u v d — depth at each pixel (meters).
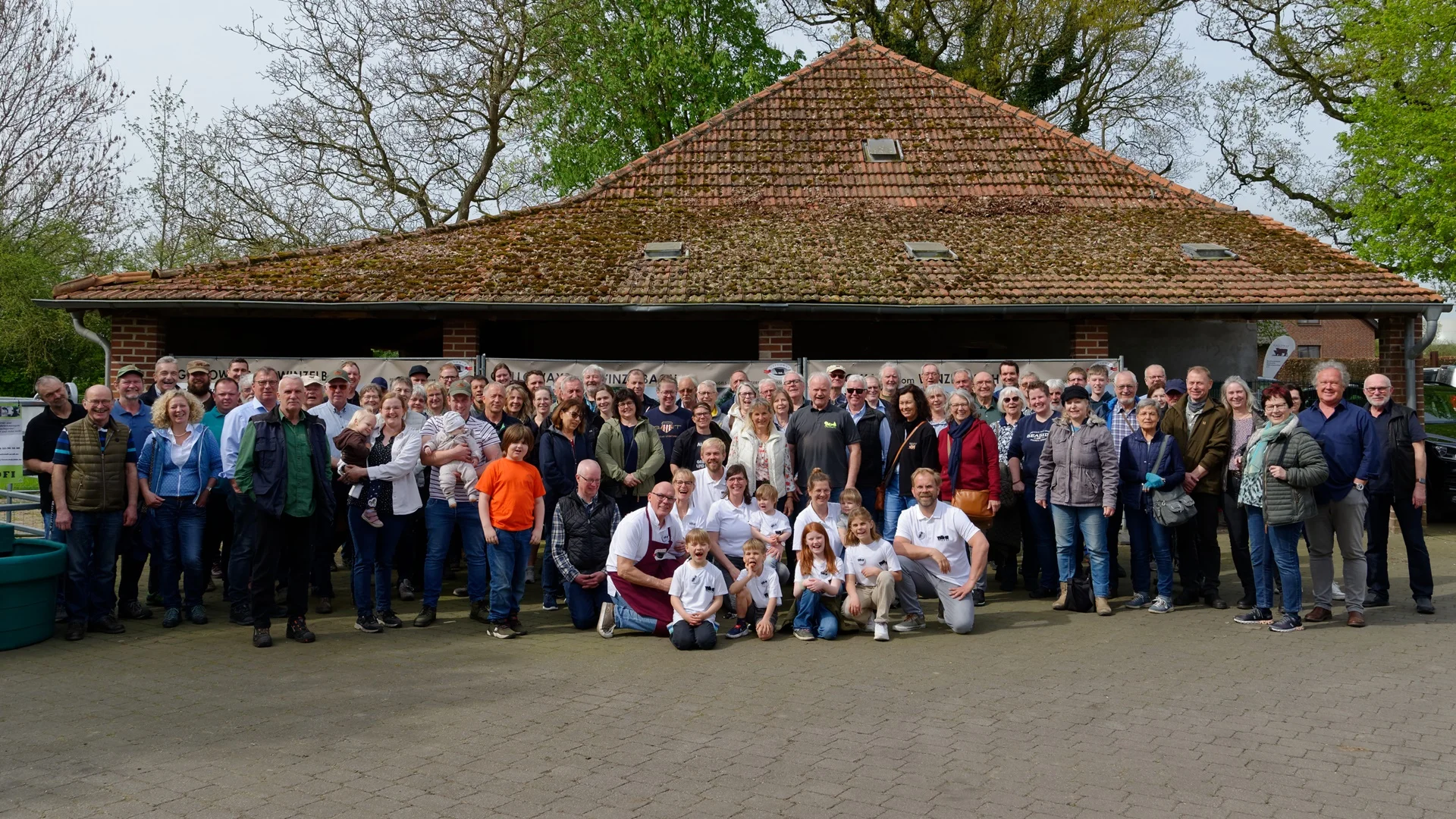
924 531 8.52
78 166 26.78
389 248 15.72
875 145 19.55
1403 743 5.41
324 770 5.00
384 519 8.33
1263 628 8.33
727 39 28.89
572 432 9.12
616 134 28.11
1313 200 30.95
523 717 5.90
